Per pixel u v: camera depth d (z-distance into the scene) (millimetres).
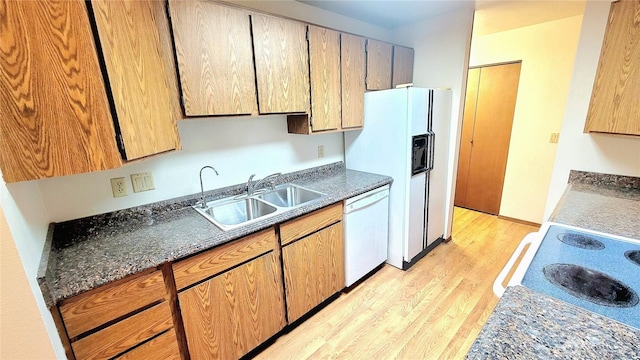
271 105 1772
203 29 1428
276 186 2262
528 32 2967
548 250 1137
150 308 1230
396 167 2381
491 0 2234
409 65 2830
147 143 1218
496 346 681
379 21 2729
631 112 1482
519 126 3234
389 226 2561
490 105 3441
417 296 2186
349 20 2602
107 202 1531
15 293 813
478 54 3383
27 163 893
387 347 1738
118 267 1128
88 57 954
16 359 848
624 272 976
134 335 1204
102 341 1125
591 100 1645
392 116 2311
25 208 1022
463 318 1946
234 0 1852
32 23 848
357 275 2281
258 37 1640
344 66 2191
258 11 1646
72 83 936
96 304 1091
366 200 2209
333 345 1766
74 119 956
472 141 3707
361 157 2637
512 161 3371
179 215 1681
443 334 1818
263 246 1592
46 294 940
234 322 1524
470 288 2260
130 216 1604
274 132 2209
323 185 2246
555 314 779
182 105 1424
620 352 649
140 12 1176
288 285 1769
